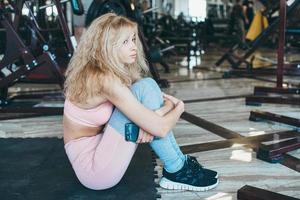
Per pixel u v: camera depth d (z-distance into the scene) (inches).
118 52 65.8
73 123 70.6
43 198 74.4
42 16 205.0
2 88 153.6
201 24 425.4
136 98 68.2
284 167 90.7
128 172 87.0
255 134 116.6
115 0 180.7
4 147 106.7
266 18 277.9
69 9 239.6
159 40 303.6
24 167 91.0
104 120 70.2
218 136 115.7
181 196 76.0
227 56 266.4
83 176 73.6
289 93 158.7
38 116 145.5
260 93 166.1
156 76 197.0
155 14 404.5
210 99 172.6
